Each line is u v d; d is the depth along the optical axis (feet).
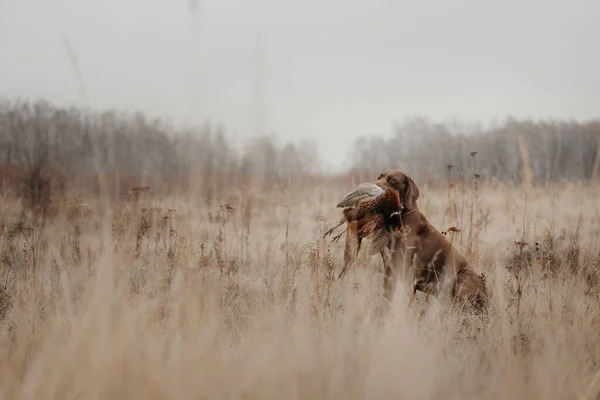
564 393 10.16
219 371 9.98
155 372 9.45
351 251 17.83
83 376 9.37
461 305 18.10
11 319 14.62
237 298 16.83
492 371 11.44
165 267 17.25
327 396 9.35
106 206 13.98
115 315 12.20
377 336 12.34
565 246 24.99
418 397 9.79
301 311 15.24
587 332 13.70
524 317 15.48
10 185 33.37
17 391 9.36
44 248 20.06
